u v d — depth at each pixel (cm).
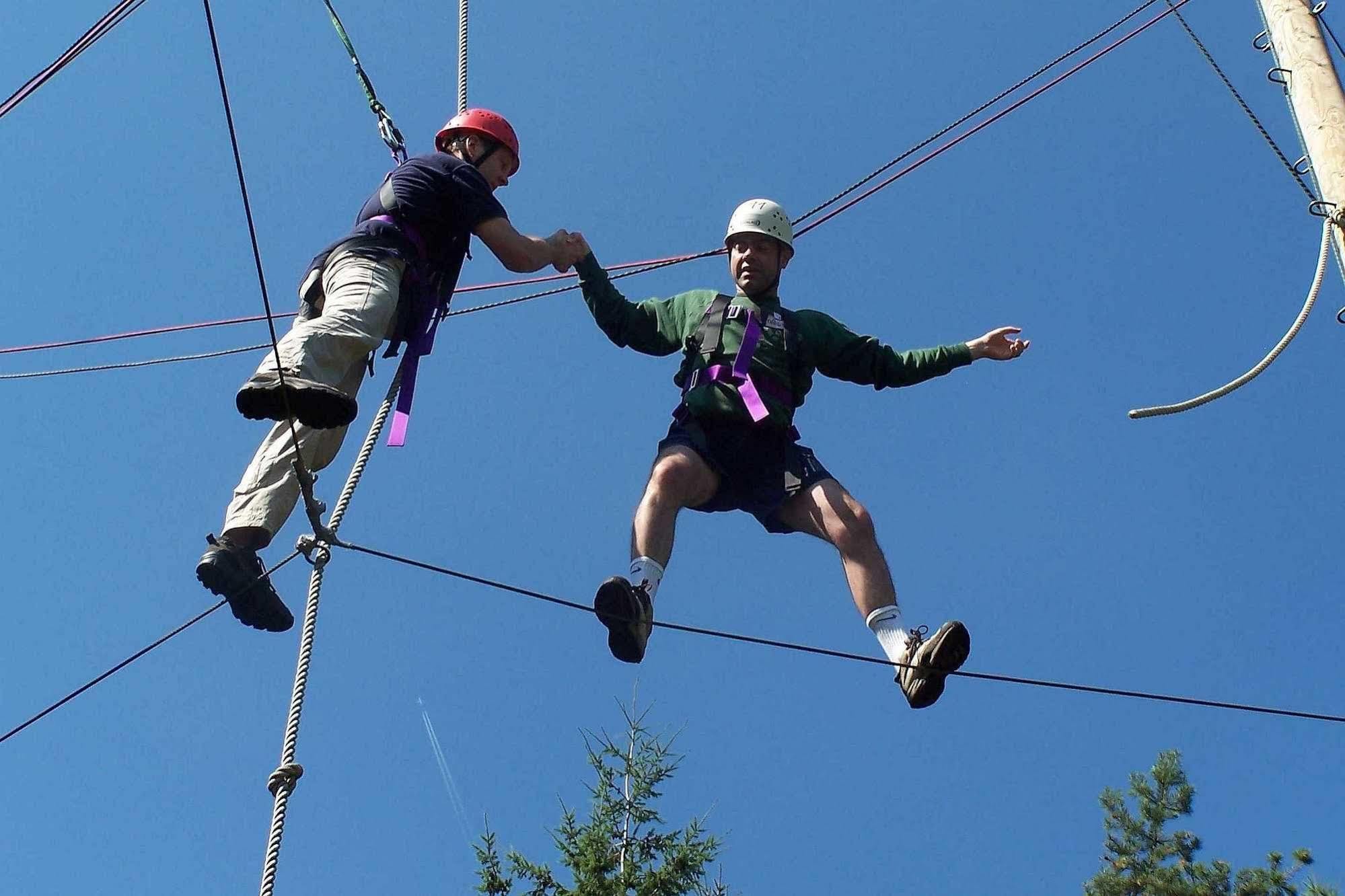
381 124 809
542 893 1232
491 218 768
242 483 700
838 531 755
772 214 809
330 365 704
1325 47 923
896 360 796
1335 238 870
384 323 725
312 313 748
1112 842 1577
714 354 776
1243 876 1504
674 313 809
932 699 718
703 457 763
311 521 679
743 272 799
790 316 792
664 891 1220
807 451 780
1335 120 895
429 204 759
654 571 730
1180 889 1500
